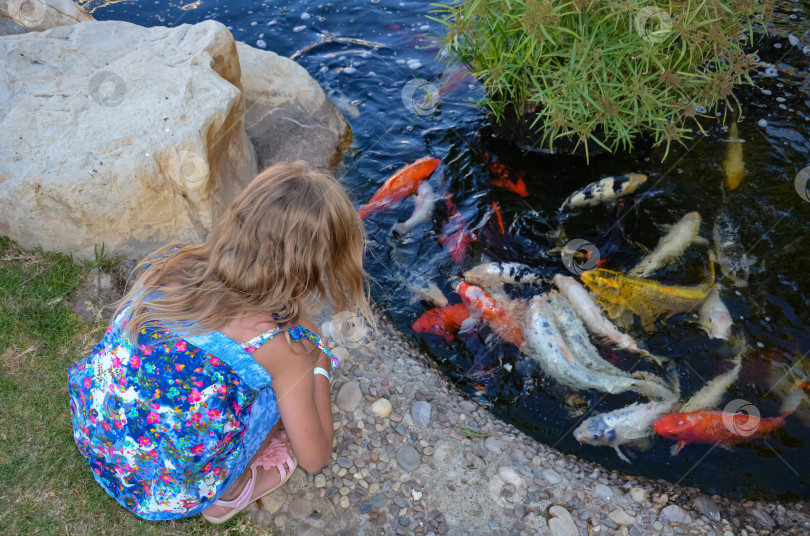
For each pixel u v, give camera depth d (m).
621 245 3.68
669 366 3.13
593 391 3.04
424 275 3.60
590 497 2.55
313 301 1.89
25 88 3.34
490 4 3.67
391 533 2.31
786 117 4.32
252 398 1.81
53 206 2.92
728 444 2.85
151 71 3.46
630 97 3.51
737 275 3.50
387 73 4.89
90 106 3.25
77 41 3.65
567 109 3.57
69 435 2.34
